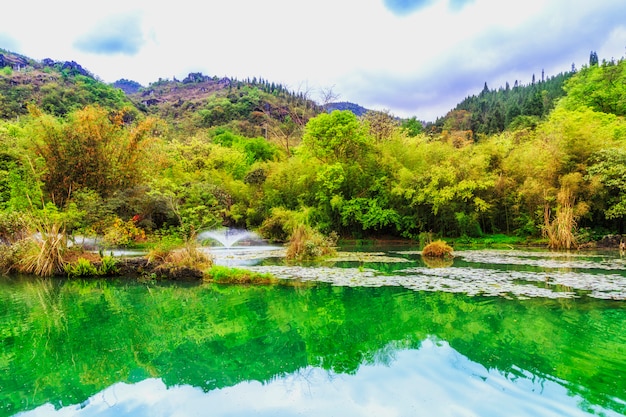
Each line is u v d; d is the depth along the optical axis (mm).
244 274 9977
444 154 22953
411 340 5070
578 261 13211
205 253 11773
